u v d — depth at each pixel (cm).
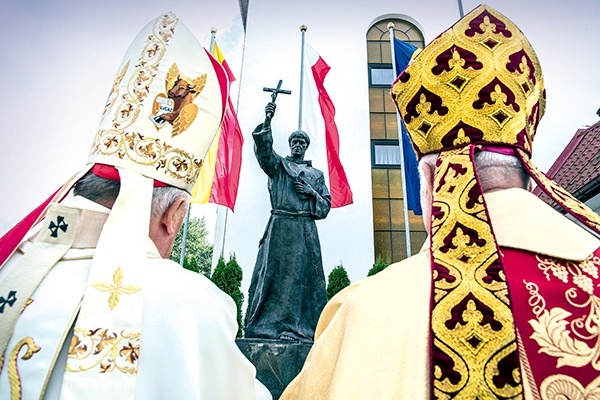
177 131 169
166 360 123
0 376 115
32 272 129
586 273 99
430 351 96
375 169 1698
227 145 1012
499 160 123
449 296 100
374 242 1598
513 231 108
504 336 92
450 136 128
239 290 980
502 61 133
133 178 150
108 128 163
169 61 180
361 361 105
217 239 1388
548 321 94
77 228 140
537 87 137
